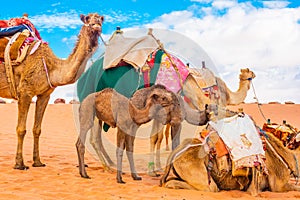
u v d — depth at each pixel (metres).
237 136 7.81
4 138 17.83
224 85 10.69
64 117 30.06
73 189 8.16
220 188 8.00
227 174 7.80
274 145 8.19
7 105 38.72
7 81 10.48
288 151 8.14
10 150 14.15
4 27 10.58
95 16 9.60
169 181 8.04
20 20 10.72
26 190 7.98
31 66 10.30
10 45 10.30
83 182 8.85
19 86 10.34
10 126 23.84
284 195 7.72
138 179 9.22
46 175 9.59
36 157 10.89
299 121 30.81
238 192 7.80
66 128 24.03
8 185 8.36
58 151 14.48
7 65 10.30
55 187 8.31
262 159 7.70
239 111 8.40
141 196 7.57
